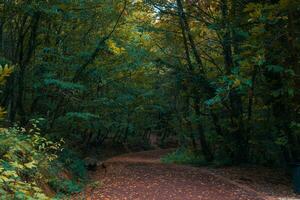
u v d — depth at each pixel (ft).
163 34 66.59
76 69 50.42
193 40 61.41
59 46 50.06
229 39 52.08
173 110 90.22
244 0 47.44
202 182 43.24
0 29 41.96
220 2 55.16
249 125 55.47
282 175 49.29
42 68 47.24
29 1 40.83
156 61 63.41
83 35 53.01
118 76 64.75
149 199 34.73
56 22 47.67
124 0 55.01
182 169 55.16
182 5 60.90
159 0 60.70
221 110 59.72
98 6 47.85
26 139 28.60
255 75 44.34
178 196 35.94
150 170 54.29
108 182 44.09
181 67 62.80
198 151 71.92
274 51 41.78
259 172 51.47
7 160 22.56
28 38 48.11
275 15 38.83
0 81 14.20
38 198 16.99
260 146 57.16
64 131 52.42
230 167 56.49
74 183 39.37
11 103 43.09
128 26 62.28
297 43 40.47
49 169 35.76
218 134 61.67
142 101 91.76
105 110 62.28
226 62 56.13
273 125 51.11
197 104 63.41
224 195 36.22
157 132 149.07
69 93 49.96
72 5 45.42
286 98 44.21
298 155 46.68
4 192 16.79
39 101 49.93
